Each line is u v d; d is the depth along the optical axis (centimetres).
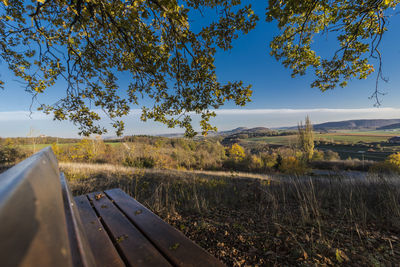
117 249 113
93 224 140
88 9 225
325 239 235
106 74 323
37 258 25
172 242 116
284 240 234
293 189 474
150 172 823
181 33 223
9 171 50
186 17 200
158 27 253
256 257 204
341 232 256
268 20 276
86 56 312
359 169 2811
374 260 190
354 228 266
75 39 310
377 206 341
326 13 368
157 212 342
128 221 144
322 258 199
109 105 347
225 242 234
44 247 30
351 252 210
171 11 191
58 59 307
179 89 289
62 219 53
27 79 312
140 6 198
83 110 331
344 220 296
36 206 39
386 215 304
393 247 217
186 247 111
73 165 975
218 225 283
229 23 248
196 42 237
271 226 279
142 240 119
